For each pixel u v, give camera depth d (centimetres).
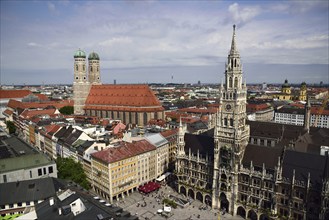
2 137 17312
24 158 12412
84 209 7662
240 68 10938
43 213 7788
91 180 14100
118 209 7875
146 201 12838
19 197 9488
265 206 10600
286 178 9969
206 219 11081
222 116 11375
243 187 11169
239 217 11200
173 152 17025
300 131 15312
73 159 14562
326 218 9031
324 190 8862
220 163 11600
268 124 16425
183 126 13412
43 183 10031
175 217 11281
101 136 17938
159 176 15512
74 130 17988
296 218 9781
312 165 9762
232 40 11056
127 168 13338
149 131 18575
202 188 12544
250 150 11356
